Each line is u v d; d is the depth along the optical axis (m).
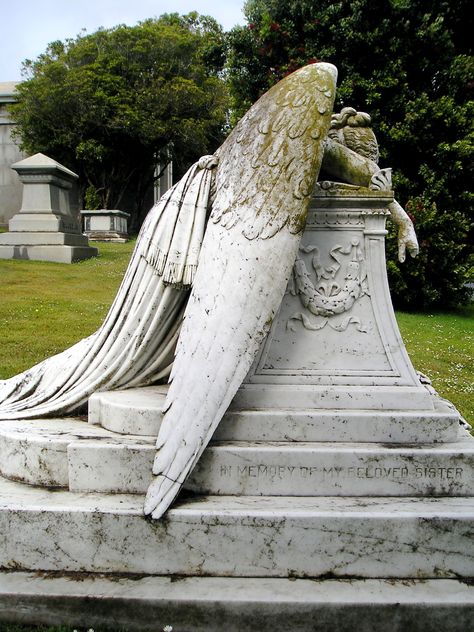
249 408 2.46
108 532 2.19
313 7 9.40
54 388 2.80
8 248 11.07
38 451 2.41
